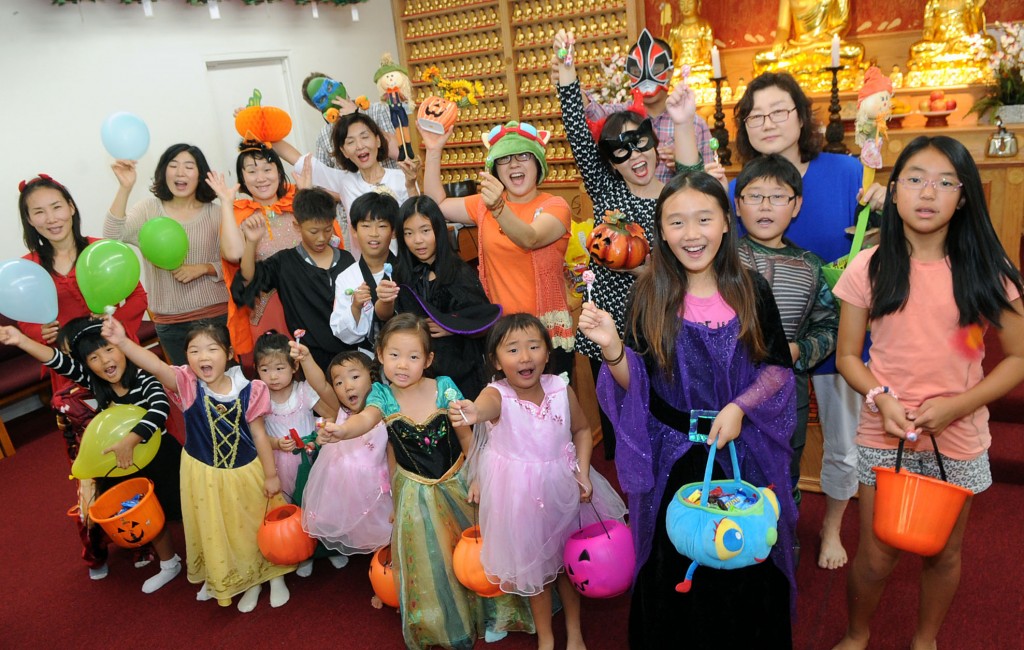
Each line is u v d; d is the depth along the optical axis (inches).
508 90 266.7
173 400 116.4
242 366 131.2
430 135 121.8
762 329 73.9
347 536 103.7
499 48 264.2
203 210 139.6
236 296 119.1
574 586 88.4
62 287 127.6
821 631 93.1
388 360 89.4
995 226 162.7
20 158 193.6
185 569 121.8
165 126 227.0
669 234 72.6
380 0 290.5
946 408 72.6
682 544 68.4
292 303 117.5
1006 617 92.9
